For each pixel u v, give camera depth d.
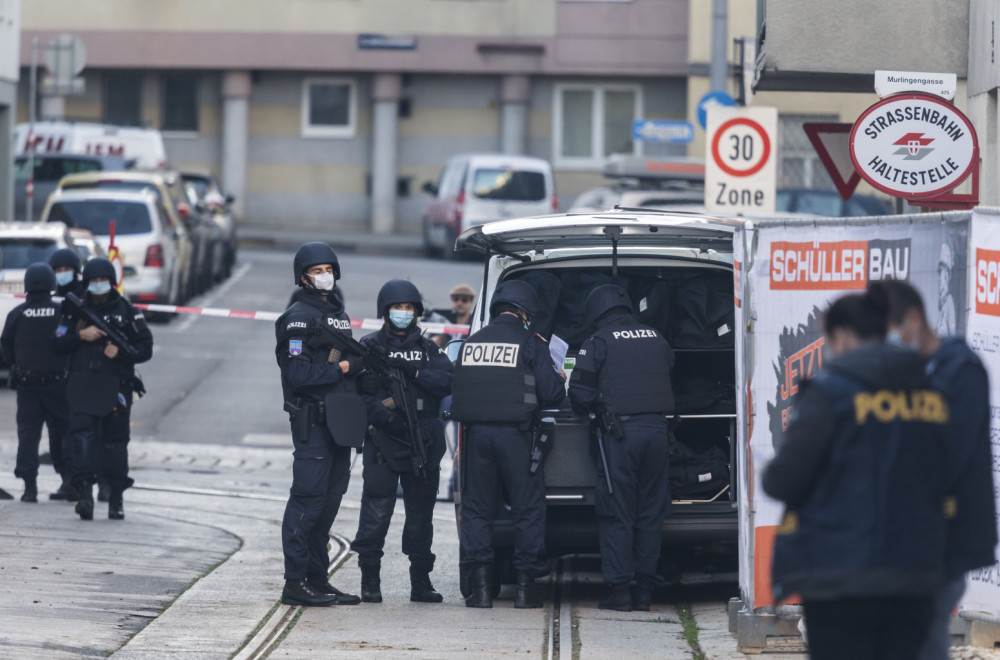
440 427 33.75
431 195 136.88
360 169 161.50
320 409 32.25
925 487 17.77
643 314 35.88
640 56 152.88
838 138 41.56
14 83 101.69
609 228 33.53
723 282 36.41
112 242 61.47
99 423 42.88
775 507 27.41
